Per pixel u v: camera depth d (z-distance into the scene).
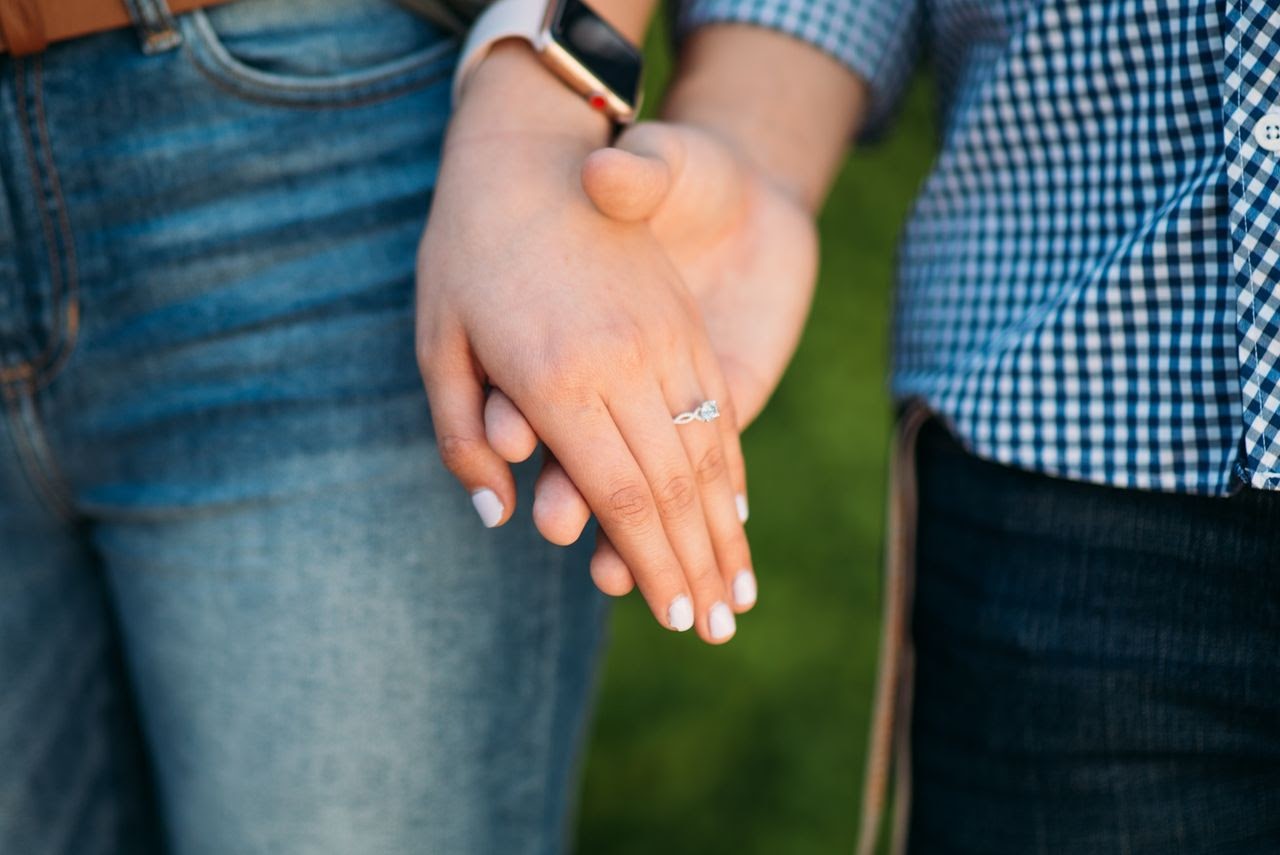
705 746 1.18
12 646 0.73
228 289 0.69
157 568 0.73
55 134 0.66
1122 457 0.65
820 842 1.13
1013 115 0.68
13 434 0.71
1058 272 0.68
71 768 0.76
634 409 0.63
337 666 0.72
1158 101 0.64
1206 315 0.63
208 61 0.67
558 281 0.63
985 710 0.71
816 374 1.45
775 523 1.33
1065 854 0.69
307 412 0.71
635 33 0.71
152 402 0.71
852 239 1.58
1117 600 0.67
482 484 0.65
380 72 0.69
